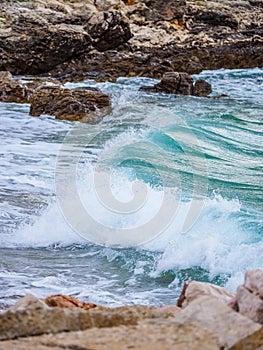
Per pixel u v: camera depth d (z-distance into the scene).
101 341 3.65
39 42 31.86
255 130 19.66
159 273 8.28
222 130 19.36
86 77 31.84
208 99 26.58
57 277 8.10
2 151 16.31
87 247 9.19
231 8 41.38
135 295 7.57
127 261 8.64
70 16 34.03
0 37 31.77
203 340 3.63
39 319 3.96
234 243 8.77
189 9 39.22
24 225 10.09
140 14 38.22
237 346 3.53
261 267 7.94
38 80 27.70
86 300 7.34
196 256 8.46
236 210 10.16
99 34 33.44
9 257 8.79
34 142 17.86
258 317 4.17
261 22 40.72
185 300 4.89
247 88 30.45
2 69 31.80
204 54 35.75
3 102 25.42
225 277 8.02
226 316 3.91
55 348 3.57
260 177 13.18
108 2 37.62
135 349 3.49
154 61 33.31
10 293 7.43
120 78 31.86
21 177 13.35
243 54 36.31
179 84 27.52
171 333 3.76
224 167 14.09
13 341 3.71
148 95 26.67
